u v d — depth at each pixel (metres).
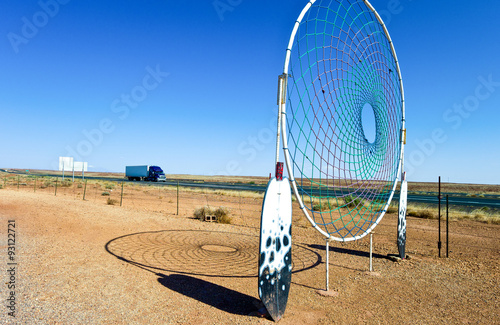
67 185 40.31
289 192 4.92
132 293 5.13
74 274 5.80
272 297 4.46
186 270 6.69
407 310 4.96
